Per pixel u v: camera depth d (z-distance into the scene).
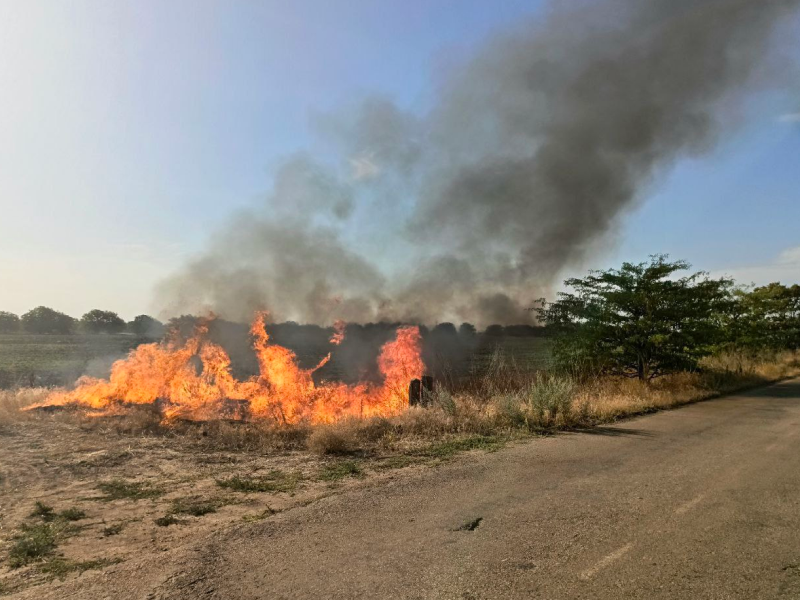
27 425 8.84
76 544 4.14
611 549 4.02
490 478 5.99
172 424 8.89
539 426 9.07
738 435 8.58
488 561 3.81
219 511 4.91
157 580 3.50
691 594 3.35
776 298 25.30
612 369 15.37
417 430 8.62
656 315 14.58
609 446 7.70
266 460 6.84
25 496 5.32
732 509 4.95
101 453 7.01
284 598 3.27
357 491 5.49
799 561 3.83
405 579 3.53
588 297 15.38
